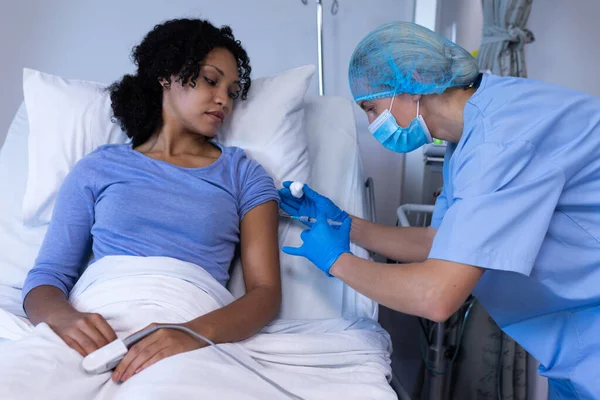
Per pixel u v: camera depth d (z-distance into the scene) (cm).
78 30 190
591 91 223
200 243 118
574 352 102
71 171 125
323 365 102
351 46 196
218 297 110
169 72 125
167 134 132
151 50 130
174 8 190
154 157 131
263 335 105
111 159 126
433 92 106
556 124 95
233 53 133
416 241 131
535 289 102
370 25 195
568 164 93
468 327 173
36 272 112
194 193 121
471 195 90
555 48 221
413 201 200
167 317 98
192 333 91
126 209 116
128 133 137
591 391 97
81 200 121
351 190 147
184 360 85
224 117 131
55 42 190
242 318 101
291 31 194
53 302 103
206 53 125
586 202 97
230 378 85
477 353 173
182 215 117
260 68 196
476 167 92
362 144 203
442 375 154
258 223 121
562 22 218
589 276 99
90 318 95
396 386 115
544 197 91
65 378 82
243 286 126
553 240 98
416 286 89
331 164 150
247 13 192
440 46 105
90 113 138
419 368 207
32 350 86
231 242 124
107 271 106
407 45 105
